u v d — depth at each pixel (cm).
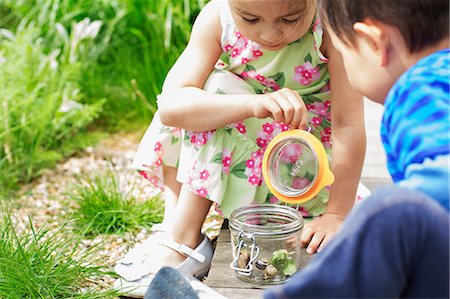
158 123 229
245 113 202
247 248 197
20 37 371
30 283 216
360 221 118
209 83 215
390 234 117
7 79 350
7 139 328
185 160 215
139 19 401
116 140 357
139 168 230
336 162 211
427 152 124
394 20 133
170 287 159
